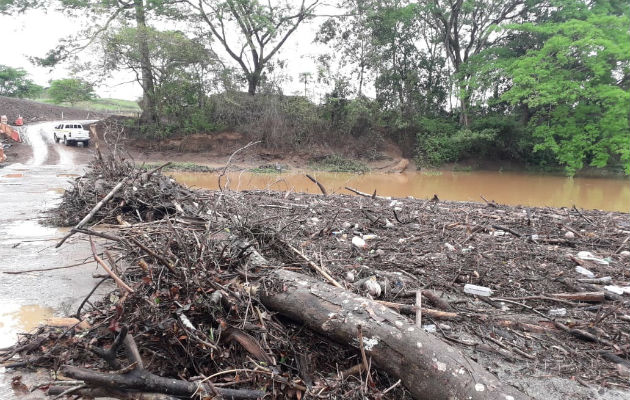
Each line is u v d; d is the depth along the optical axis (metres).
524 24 27.81
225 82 31.73
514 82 27.39
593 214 9.80
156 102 30.91
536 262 5.75
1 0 26.55
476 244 6.53
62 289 4.70
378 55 32.62
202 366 2.97
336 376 2.97
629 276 5.31
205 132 31.73
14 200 10.14
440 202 11.15
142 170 8.38
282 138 31.67
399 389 2.89
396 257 5.75
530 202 18.39
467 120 33.12
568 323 4.02
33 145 28.97
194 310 3.13
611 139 26.20
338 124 33.12
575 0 29.81
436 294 4.54
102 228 6.96
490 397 2.50
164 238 3.84
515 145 31.66
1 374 3.13
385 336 2.92
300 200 10.02
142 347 3.03
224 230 4.53
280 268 3.88
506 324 4.00
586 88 26.05
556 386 3.17
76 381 2.74
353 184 23.16
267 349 2.97
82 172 17.77
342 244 6.22
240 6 28.95
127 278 3.65
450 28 31.98
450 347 2.90
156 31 28.72
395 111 33.81
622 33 26.83
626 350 3.58
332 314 3.14
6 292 4.58
